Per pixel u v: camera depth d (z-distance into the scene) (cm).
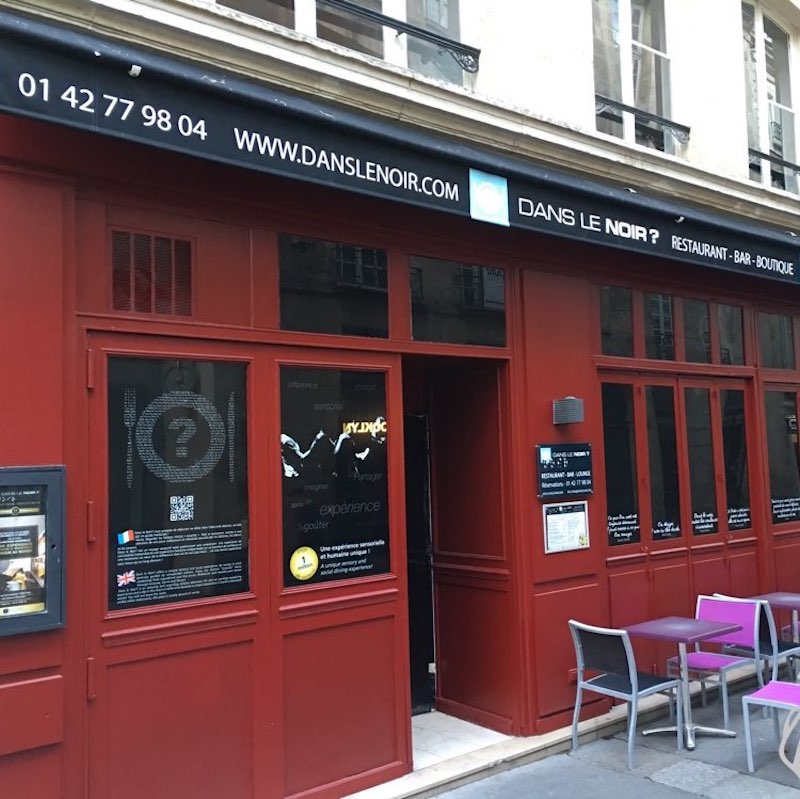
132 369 377
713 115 711
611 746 513
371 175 406
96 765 353
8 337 337
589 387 574
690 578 645
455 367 557
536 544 529
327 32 485
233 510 403
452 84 503
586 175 576
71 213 359
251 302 412
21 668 333
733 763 473
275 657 409
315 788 418
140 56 335
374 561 452
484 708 543
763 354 741
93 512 358
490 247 519
